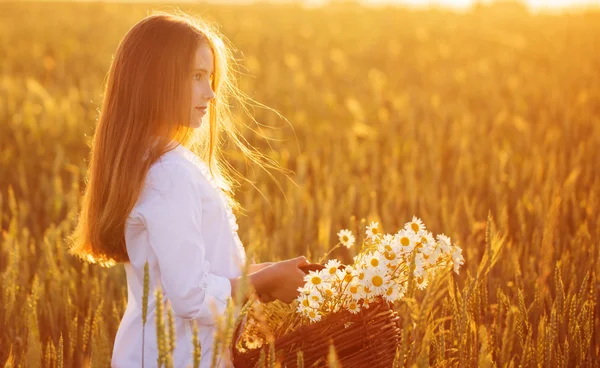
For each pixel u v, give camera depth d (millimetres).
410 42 23953
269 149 8086
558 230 4422
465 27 27672
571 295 3236
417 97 12992
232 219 2414
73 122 8656
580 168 6145
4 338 3160
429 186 5863
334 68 18188
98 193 2330
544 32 25453
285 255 4453
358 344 2221
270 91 12734
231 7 35750
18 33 23188
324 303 2285
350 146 7812
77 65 17094
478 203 5500
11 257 3350
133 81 2297
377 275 2244
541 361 2482
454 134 8125
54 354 2686
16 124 8945
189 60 2307
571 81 14117
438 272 2281
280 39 24312
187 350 2248
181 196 2164
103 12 32156
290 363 2182
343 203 5109
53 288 3404
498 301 3111
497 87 13906
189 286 2125
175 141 2328
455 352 2662
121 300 3465
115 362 2348
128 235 2268
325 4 41625
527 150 7516
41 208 5840
